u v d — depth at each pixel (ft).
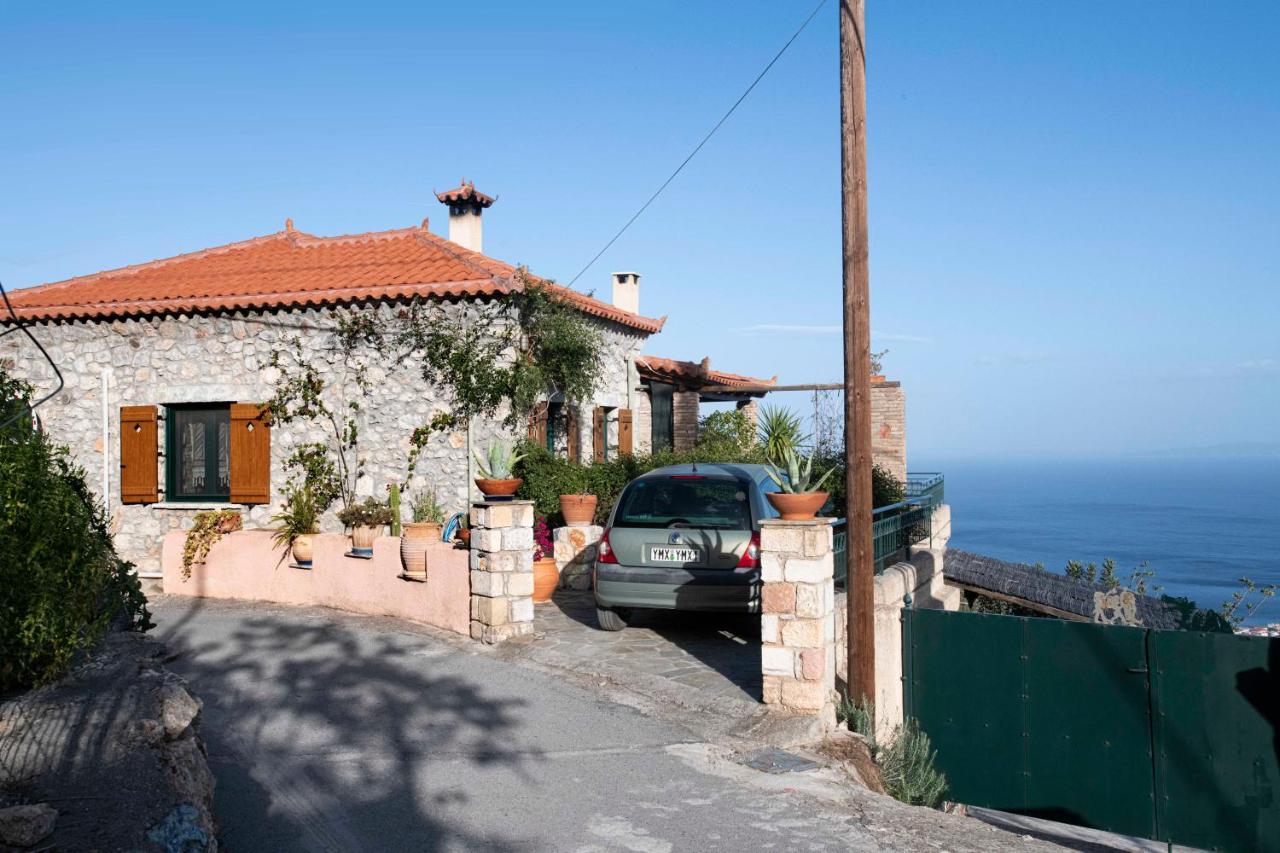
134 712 15.87
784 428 54.34
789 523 24.79
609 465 48.60
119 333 51.65
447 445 45.88
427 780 20.67
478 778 20.81
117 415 51.65
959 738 27.81
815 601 24.48
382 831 17.89
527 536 33.81
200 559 46.06
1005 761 27.12
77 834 11.97
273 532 44.80
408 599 38.14
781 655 24.77
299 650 33.17
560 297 48.21
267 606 42.39
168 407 51.49
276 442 48.80
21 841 11.58
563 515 45.19
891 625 28.02
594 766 21.62
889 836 18.33
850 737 24.47
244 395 49.32
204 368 50.14
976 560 57.31
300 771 21.16
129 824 12.34
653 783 20.65
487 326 45.52
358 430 47.29
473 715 25.36
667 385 65.05
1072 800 26.25
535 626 35.81
